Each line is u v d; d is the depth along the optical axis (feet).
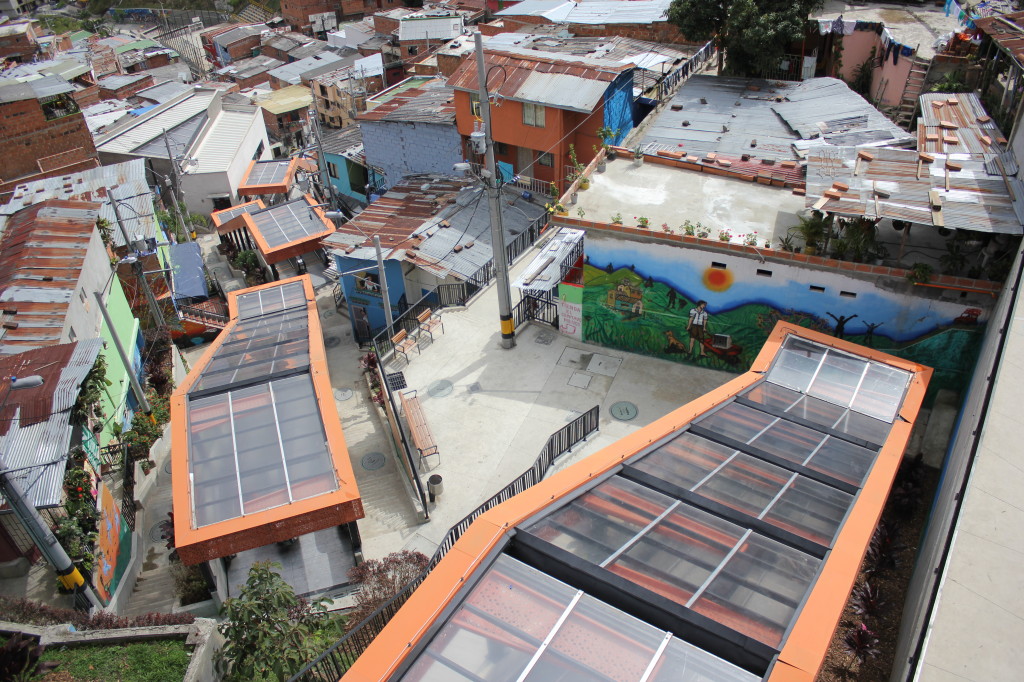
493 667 24.98
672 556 30.78
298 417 57.67
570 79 103.04
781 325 60.75
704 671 24.82
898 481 54.39
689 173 77.66
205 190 163.73
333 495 49.62
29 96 150.00
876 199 55.31
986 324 56.18
